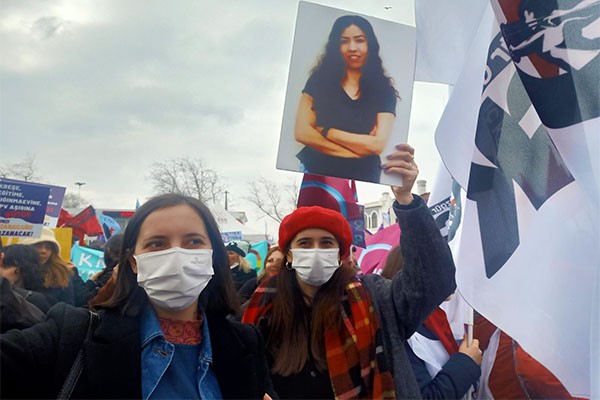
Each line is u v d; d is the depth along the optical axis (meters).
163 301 1.58
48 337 1.41
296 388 2.20
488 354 2.89
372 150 2.17
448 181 3.31
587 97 1.99
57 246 4.49
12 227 4.45
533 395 2.70
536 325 2.10
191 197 1.74
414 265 2.18
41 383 1.36
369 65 2.20
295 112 2.14
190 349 1.63
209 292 1.75
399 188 2.20
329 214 2.35
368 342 2.20
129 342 1.48
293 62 2.15
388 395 2.12
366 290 2.33
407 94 2.23
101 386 1.39
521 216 2.19
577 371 2.06
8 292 2.47
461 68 2.65
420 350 2.62
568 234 2.11
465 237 2.19
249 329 1.84
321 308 2.24
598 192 1.94
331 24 2.19
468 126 2.39
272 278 2.49
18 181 4.49
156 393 1.50
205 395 1.58
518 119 2.27
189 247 1.64
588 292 2.06
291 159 2.12
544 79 2.05
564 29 2.03
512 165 2.23
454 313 3.02
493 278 2.14
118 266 1.64
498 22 2.16
